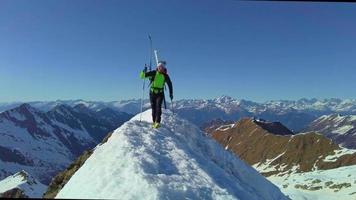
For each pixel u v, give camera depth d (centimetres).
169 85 2166
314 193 12238
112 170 1566
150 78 2156
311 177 14625
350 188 12100
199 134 2344
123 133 1902
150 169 1622
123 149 1719
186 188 1545
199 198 1538
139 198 1402
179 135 2170
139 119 2341
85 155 2383
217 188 1661
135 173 1536
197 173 1744
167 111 2405
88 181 1549
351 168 16000
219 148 2370
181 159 1820
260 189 2356
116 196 1403
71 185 1614
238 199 1645
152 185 1471
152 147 1836
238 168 2342
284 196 2494
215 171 1919
